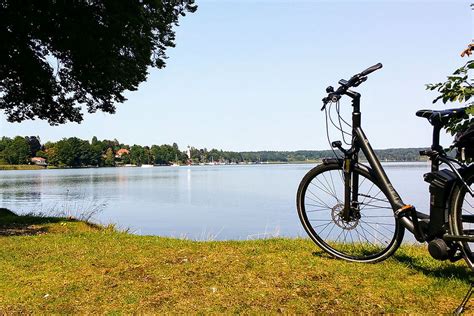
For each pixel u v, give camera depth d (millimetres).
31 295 3445
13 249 5398
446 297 2920
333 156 4074
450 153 3291
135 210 31750
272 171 167875
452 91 3777
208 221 24172
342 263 3801
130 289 3447
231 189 62344
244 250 4461
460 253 3025
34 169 153375
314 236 4082
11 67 12531
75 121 15695
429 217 3158
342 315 2727
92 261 4477
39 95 14164
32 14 10906
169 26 14680
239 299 3072
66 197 37406
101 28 11547
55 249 5281
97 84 13383
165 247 4969
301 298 3020
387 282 3260
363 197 3658
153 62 14633
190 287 3387
